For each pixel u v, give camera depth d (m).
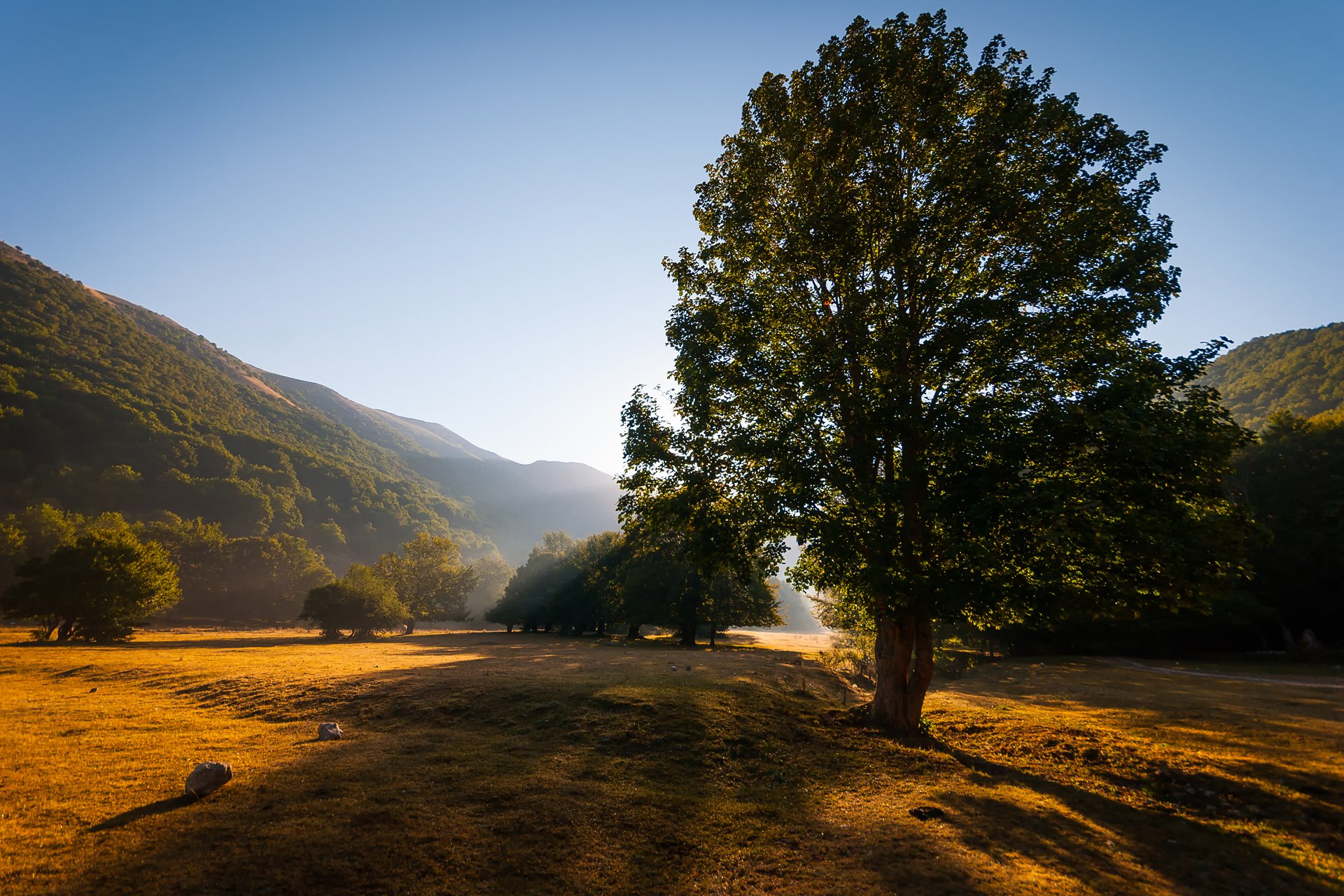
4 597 46.31
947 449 12.50
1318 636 47.31
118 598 48.44
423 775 10.77
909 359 13.84
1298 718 18.41
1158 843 9.05
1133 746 14.39
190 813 8.62
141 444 175.50
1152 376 11.55
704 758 12.90
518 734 14.22
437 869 7.41
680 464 15.48
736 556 15.06
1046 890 7.31
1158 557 10.84
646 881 7.47
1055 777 12.72
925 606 13.18
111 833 7.88
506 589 93.94
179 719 15.35
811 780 11.92
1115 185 13.62
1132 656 48.25
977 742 15.64
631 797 10.37
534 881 7.32
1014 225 13.65
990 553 11.62
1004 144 13.86
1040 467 12.27
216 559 104.88
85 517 124.88
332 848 7.70
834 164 15.01
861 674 27.22
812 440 14.29
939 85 14.16
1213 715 18.95
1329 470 45.53
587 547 83.00
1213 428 11.29
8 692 18.89
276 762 11.41
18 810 8.54
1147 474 11.11
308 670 22.84
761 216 16.20
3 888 6.38
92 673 23.59
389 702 16.89
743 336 15.01
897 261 14.05
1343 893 7.53
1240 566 11.74
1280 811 10.32
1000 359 12.76
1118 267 12.00
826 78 15.73
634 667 24.98
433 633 89.12
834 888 7.29
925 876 7.62
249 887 6.73
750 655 37.25
